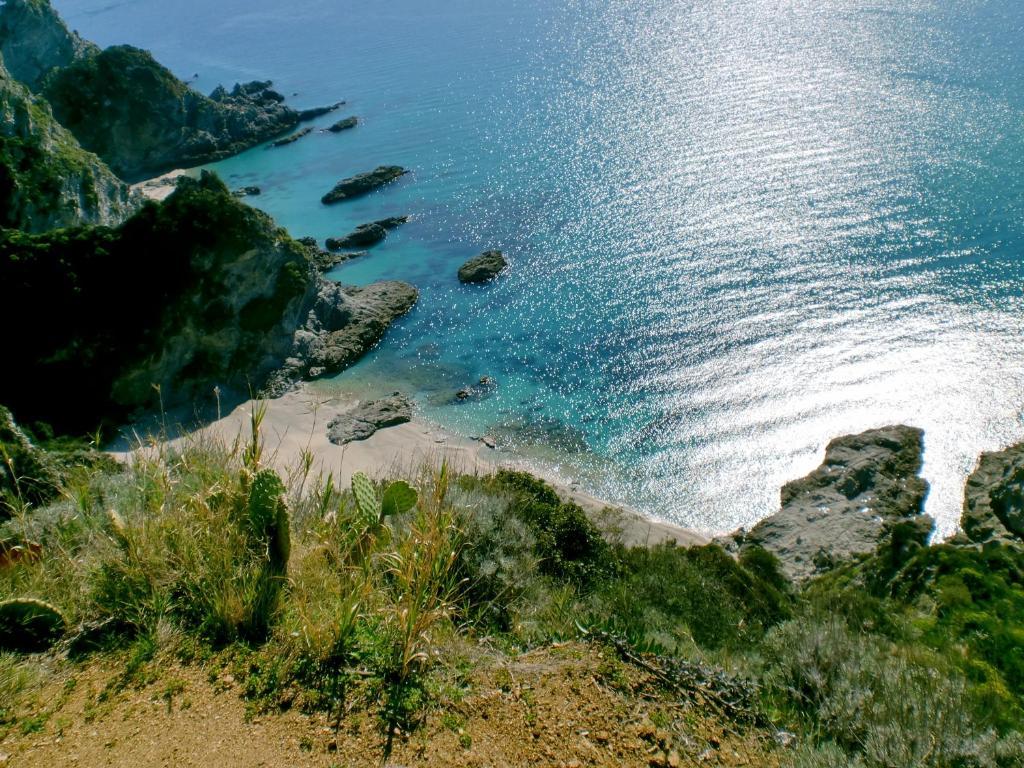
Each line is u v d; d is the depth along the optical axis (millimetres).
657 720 7258
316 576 8617
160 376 39812
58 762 6227
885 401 36688
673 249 51062
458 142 76000
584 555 15031
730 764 6926
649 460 35344
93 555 8844
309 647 7410
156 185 76125
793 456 34656
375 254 57656
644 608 12070
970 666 12086
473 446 37000
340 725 6684
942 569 20141
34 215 48406
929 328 40688
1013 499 27031
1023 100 62656
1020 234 46688
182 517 9062
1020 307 41125
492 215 60500
